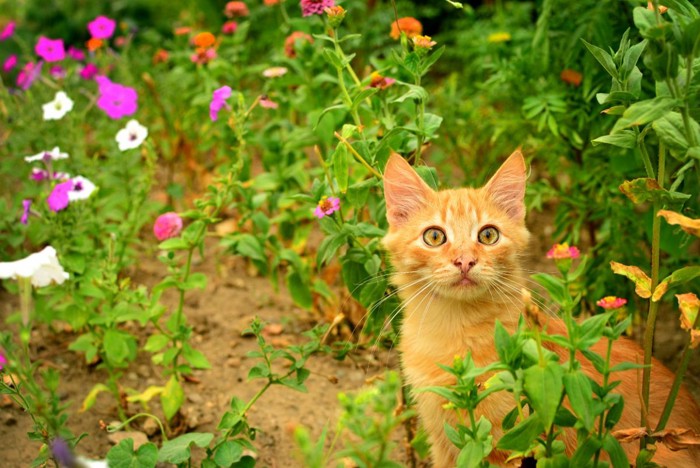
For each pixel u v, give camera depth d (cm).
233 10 150
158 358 120
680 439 96
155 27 213
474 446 93
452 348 106
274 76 132
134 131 132
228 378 127
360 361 129
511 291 107
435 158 151
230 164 137
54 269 105
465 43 163
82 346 120
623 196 126
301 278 128
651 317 98
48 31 213
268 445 118
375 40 153
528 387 89
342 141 106
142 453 102
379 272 114
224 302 139
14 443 116
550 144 133
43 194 125
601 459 103
